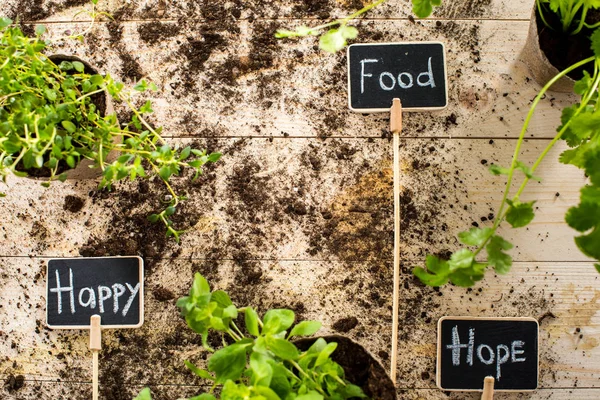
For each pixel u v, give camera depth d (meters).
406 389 1.07
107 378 1.08
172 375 1.08
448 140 1.09
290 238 1.08
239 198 1.09
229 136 1.09
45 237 1.09
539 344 1.08
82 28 1.10
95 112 1.05
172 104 1.09
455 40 1.09
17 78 1.01
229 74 1.09
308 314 1.08
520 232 1.08
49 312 1.08
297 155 1.09
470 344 1.07
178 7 1.10
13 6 1.10
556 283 1.08
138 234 1.09
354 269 1.08
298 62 1.09
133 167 1.01
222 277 1.08
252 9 1.10
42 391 1.08
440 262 0.98
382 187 1.09
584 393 1.07
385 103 1.08
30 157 0.99
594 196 0.95
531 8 1.09
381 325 1.08
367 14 1.09
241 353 0.97
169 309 1.08
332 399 0.98
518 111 1.09
